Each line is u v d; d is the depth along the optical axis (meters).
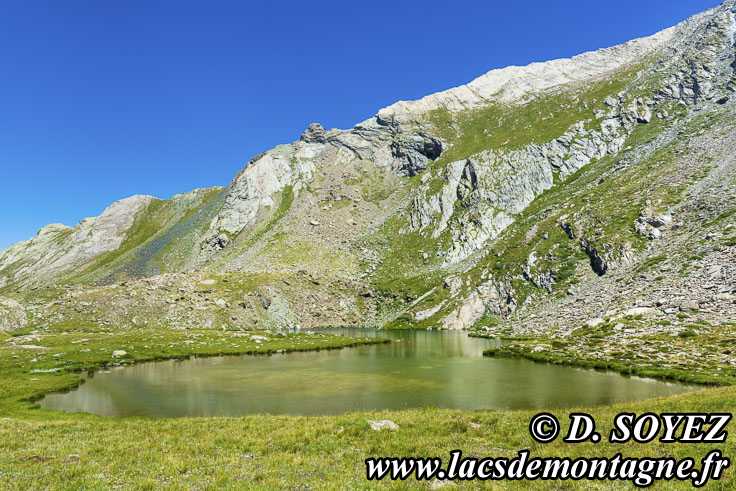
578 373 50.59
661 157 152.50
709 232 89.81
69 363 61.75
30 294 152.50
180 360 68.44
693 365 46.41
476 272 140.75
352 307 150.25
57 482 14.13
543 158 199.62
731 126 147.75
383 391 42.53
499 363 61.09
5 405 37.28
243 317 126.56
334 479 14.70
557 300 105.19
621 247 107.00
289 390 43.59
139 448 19.55
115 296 123.75
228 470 15.87
